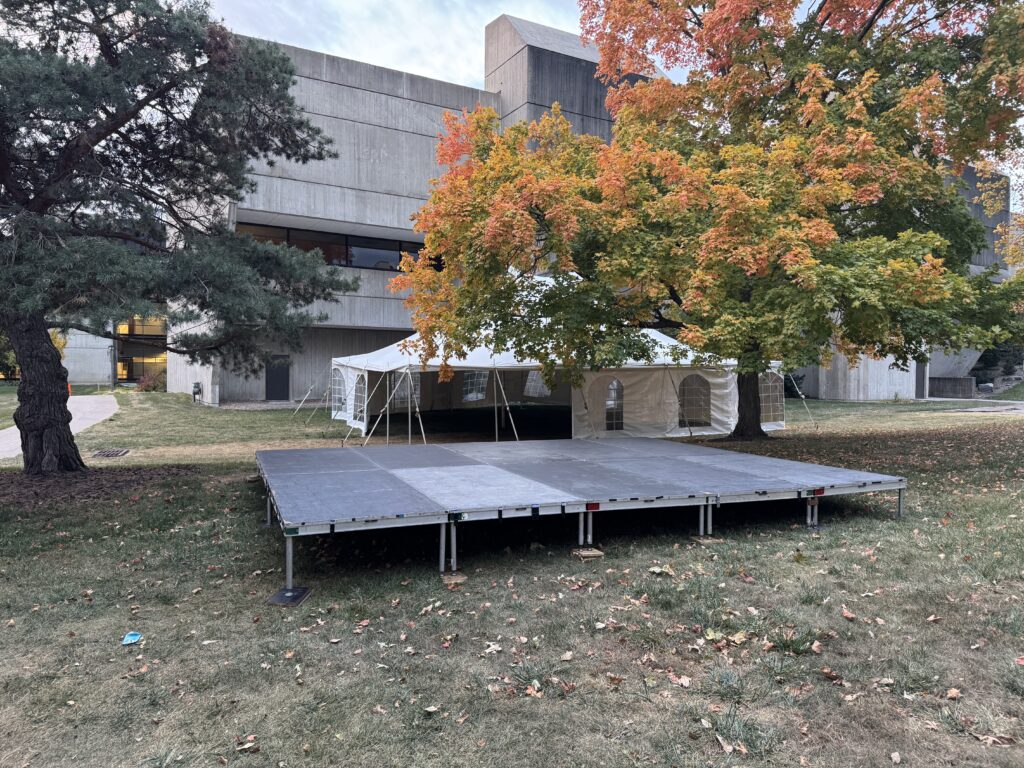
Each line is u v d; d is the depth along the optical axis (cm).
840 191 906
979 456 1103
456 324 1100
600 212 982
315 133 1054
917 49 1118
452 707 322
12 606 467
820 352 1023
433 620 430
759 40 1146
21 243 725
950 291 890
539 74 2511
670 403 1573
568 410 2564
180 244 977
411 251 2705
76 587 507
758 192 934
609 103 1316
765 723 305
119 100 798
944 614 427
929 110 995
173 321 820
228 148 1001
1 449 1397
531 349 1131
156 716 318
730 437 1466
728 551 576
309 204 2317
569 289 1077
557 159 1162
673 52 1273
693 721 309
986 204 1923
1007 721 304
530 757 282
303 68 2308
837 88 1138
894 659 365
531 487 646
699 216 1023
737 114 1192
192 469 1065
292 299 1095
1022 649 374
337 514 514
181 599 480
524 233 844
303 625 428
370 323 2569
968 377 3578
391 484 661
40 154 895
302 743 294
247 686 346
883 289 855
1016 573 498
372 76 2420
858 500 787
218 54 861
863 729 300
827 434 1558
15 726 311
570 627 415
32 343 995
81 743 296
